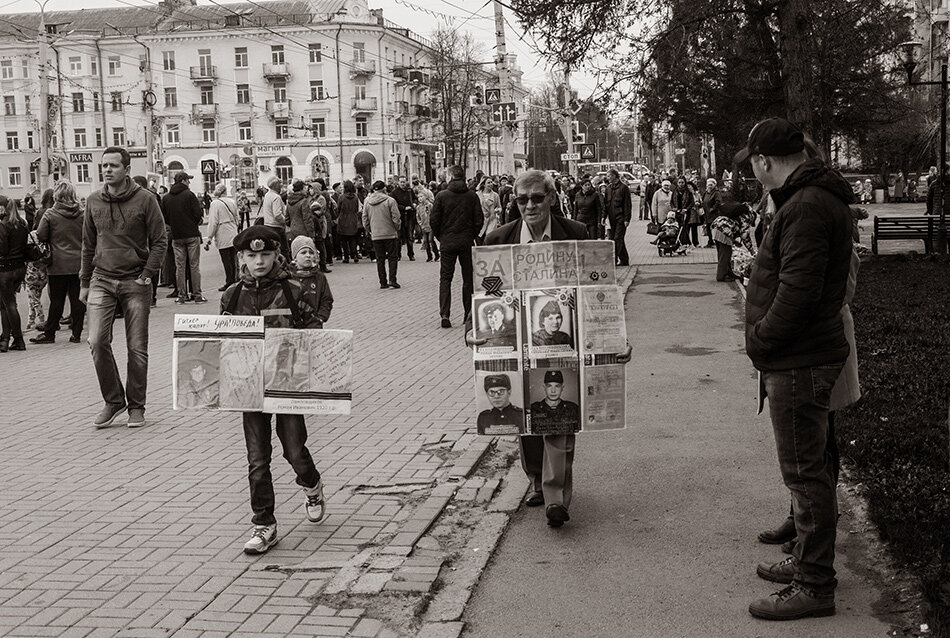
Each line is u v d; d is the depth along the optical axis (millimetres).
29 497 6383
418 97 88312
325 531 5598
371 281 20219
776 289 4359
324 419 8242
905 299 12836
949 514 5047
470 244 13273
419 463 6879
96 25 84688
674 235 24297
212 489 6469
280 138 81000
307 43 79562
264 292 5434
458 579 4863
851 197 4320
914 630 4062
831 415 4840
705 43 15281
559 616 4414
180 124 81500
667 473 6438
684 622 4297
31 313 14945
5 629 4371
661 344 11359
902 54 18250
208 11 82750
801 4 14125
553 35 14945
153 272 8336
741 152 4555
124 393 8805
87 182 82062
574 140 38750
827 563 4309
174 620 4438
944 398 7445
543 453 5617
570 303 5402
